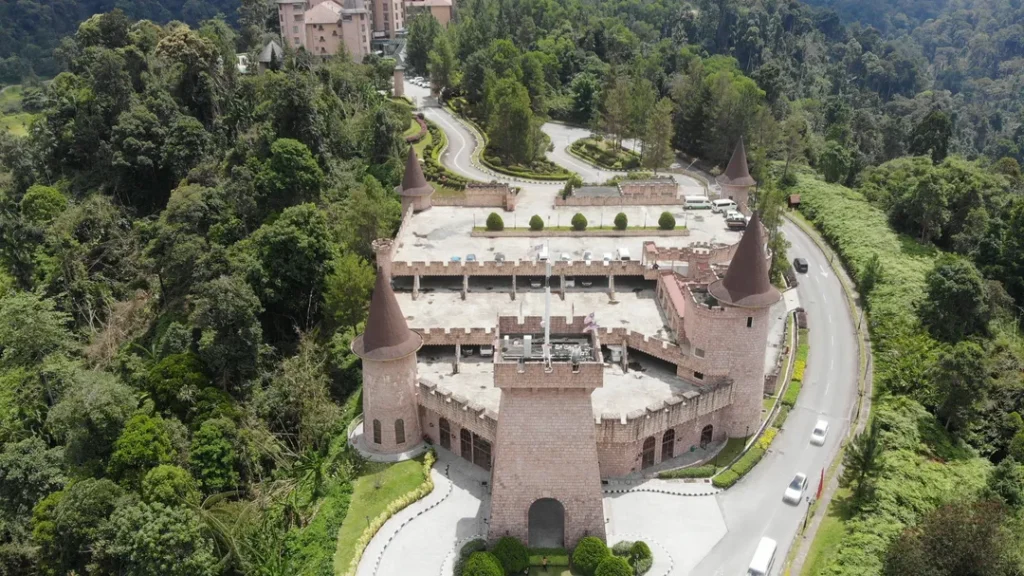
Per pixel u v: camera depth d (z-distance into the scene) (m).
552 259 114.94
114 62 161.50
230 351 101.00
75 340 121.44
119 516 74.81
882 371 111.56
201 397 95.81
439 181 168.62
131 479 84.69
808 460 91.94
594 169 186.38
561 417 73.50
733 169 144.00
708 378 91.19
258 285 111.81
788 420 100.19
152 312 125.56
